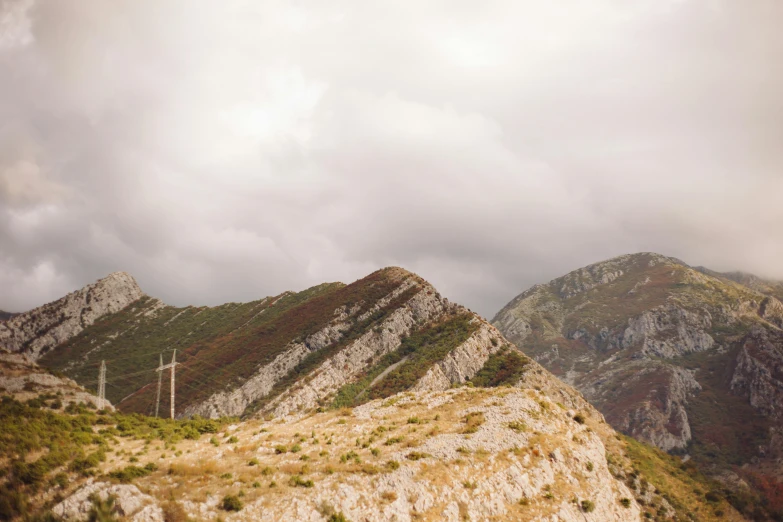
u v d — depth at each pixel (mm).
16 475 50188
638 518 64312
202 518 40531
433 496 49250
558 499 56531
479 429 63094
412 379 168750
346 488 46594
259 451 58219
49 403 89188
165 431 73875
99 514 38156
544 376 171000
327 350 198750
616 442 143750
